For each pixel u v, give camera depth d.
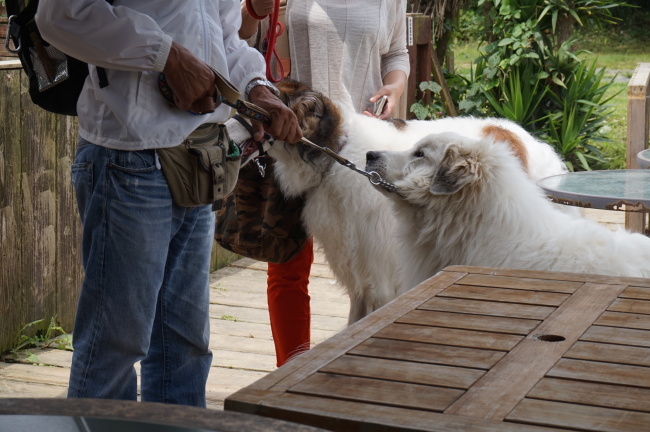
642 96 6.05
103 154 2.09
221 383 3.85
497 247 3.13
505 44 9.22
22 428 0.93
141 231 2.10
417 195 3.28
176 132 2.10
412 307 1.86
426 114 6.78
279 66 3.57
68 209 4.54
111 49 1.94
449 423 1.24
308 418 1.28
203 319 2.44
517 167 3.28
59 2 1.90
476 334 1.67
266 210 3.61
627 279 2.10
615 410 1.29
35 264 4.30
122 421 0.95
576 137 9.34
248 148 3.43
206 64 2.08
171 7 2.09
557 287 2.02
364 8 3.76
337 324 4.75
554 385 1.40
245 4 3.04
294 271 3.59
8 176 4.04
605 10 9.98
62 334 4.54
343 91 3.75
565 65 9.43
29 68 2.17
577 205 2.99
